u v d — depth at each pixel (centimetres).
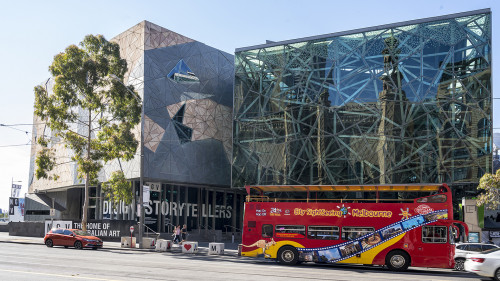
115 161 4988
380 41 4472
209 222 5825
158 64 4906
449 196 2186
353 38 4594
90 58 3778
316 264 2458
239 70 5150
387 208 2255
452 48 4188
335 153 4516
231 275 1570
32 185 6794
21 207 8688
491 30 4069
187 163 5103
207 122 5412
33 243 3709
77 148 3766
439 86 4194
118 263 1892
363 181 4362
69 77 3647
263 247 2395
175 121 5028
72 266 1688
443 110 4159
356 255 2247
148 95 4766
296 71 4816
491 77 4019
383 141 4328
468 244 2422
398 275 1891
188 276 1481
